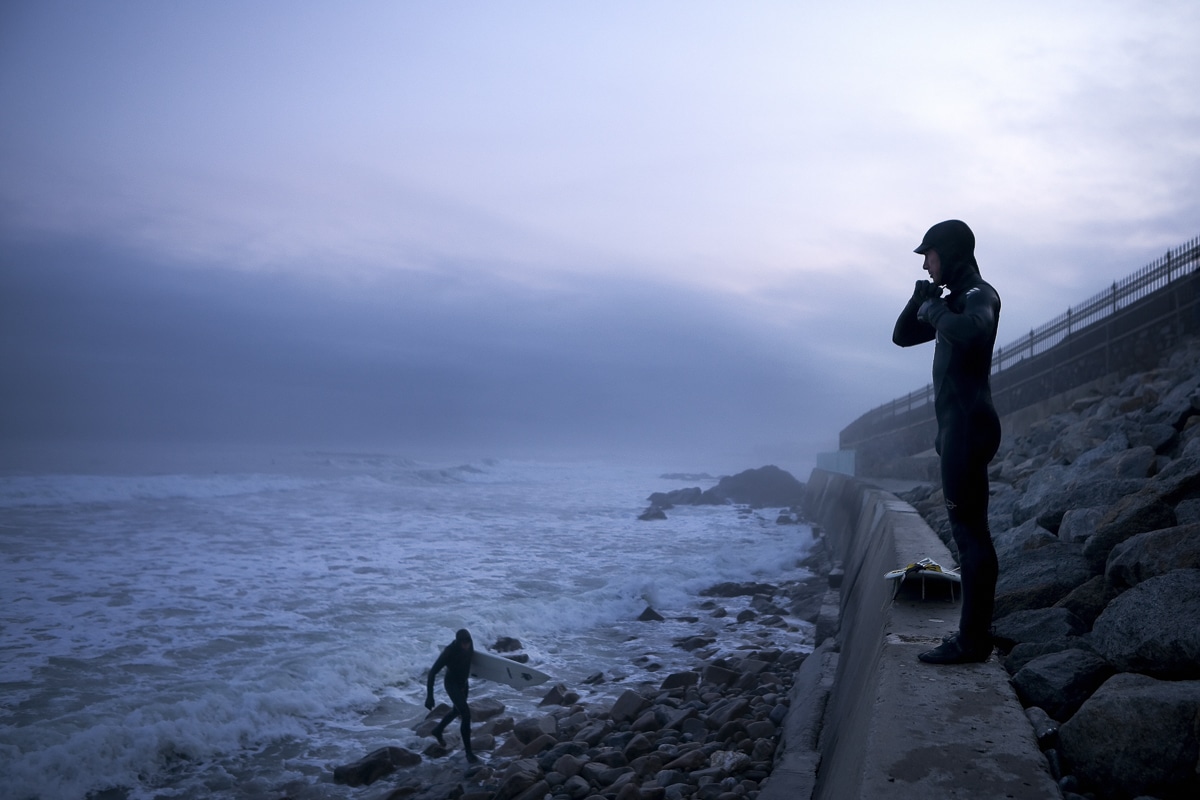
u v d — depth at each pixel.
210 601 14.26
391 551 21.14
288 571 17.45
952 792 2.33
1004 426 24.08
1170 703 2.63
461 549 22.22
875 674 3.58
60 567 16.88
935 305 3.22
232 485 39.34
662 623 14.54
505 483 64.44
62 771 7.48
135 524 24.45
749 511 40.56
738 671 10.34
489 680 10.23
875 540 9.27
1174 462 5.79
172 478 36.94
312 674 10.31
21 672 10.10
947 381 3.32
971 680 3.26
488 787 7.35
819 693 7.07
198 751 8.23
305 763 8.14
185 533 22.86
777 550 23.69
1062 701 3.25
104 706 8.94
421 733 8.77
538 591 16.31
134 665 10.52
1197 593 3.25
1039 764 2.49
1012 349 23.91
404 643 11.90
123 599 14.16
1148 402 11.05
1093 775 2.75
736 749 7.11
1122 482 6.03
